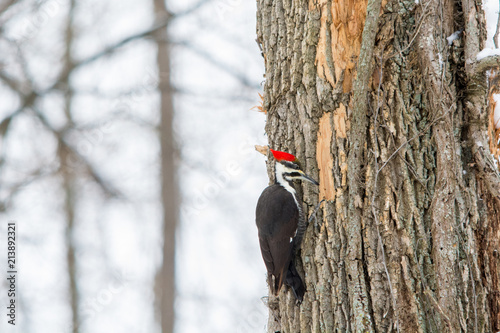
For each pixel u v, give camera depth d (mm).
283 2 10141
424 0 8672
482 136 8477
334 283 8773
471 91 8523
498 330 8141
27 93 19812
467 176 8492
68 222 21719
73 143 21188
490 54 8305
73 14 22219
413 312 8109
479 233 8375
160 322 22109
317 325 8805
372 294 8359
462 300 7988
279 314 9953
